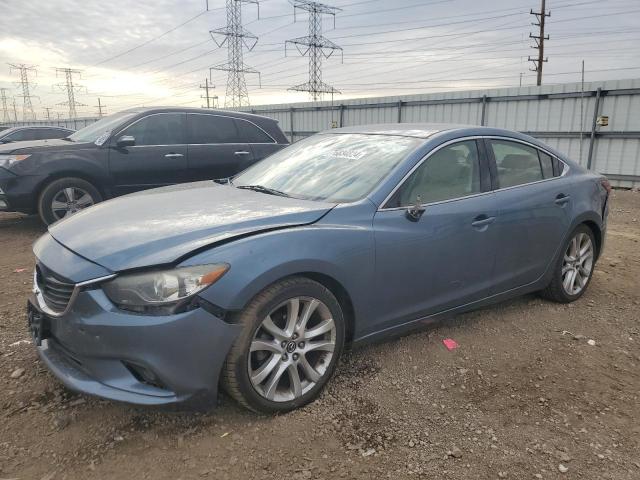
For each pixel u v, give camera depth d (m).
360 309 3.16
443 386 3.26
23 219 8.55
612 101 14.64
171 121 7.78
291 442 2.68
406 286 3.36
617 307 4.68
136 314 2.49
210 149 7.97
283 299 2.78
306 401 2.97
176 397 2.56
